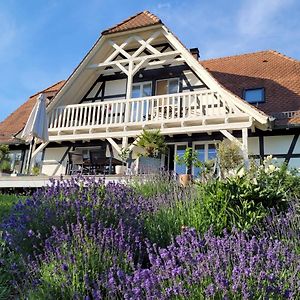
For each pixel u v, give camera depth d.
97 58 17.66
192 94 14.78
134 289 3.12
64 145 17.73
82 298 3.40
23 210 5.20
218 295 3.09
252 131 14.24
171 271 3.30
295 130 14.17
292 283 3.21
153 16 17.25
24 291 3.64
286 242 4.41
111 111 16.19
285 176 8.16
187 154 12.02
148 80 17.48
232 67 18.75
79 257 3.84
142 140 13.31
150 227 5.18
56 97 17.02
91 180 6.22
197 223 5.29
